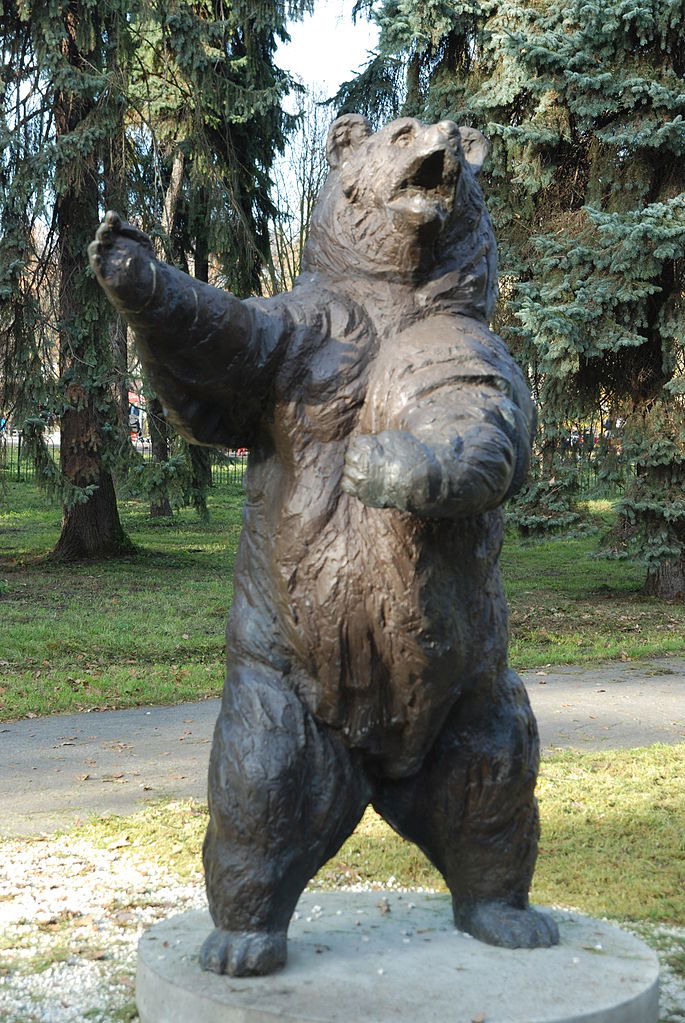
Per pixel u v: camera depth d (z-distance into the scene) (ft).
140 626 44.19
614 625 47.24
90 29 52.54
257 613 10.46
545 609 50.90
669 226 44.78
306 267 10.99
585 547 75.72
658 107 46.60
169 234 63.52
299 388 10.03
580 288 46.88
